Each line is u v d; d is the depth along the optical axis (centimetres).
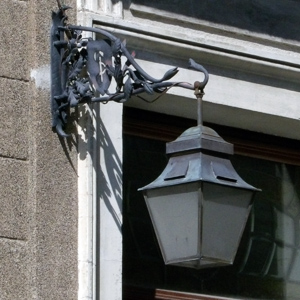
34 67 1562
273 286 1802
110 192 1580
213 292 1752
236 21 1738
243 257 1791
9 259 1496
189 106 1717
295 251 1834
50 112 1555
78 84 1523
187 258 1387
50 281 1511
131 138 1730
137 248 1705
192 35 1678
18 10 1576
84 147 1566
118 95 1495
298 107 1772
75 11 1608
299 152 1862
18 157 1534
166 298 1709
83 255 1535
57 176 1545
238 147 1812
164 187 1406
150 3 1672
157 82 1454
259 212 1820
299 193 1858
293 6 1789
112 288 1556
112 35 1520
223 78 1722
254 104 1739
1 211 1507
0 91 1541
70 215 1544
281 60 1744
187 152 1415
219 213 1392
